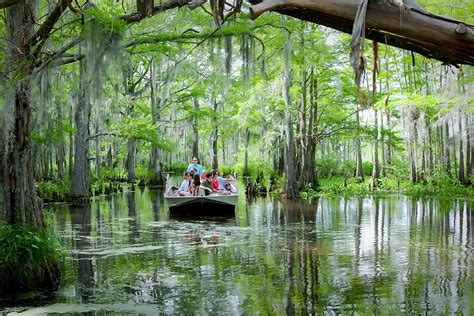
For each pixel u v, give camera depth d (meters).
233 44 11.98
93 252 10.85
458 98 19.88
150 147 35.53
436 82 26.00
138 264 9.66
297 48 16.31
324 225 14.70
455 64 2.41
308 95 28.53
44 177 27.34
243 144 37.97
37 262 7.80
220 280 8.40
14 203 7.86
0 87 7.14
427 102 22.33
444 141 29.11
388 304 6.93
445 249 10.75
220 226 14.85
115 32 7.80
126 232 13.77
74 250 11.10
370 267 9.13
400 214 17.12
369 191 27.14
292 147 23.92
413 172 27.78
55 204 21.73
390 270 8.88
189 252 10.80
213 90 34.62
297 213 17.92
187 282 8.29
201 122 39.97
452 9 15.20
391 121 33.00
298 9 2.48
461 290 7.57
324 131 28.25
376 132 26.92
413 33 2.26
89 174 26.44
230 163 51.41
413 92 24.86
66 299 7.35
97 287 8.02
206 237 12.78
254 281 8.30
